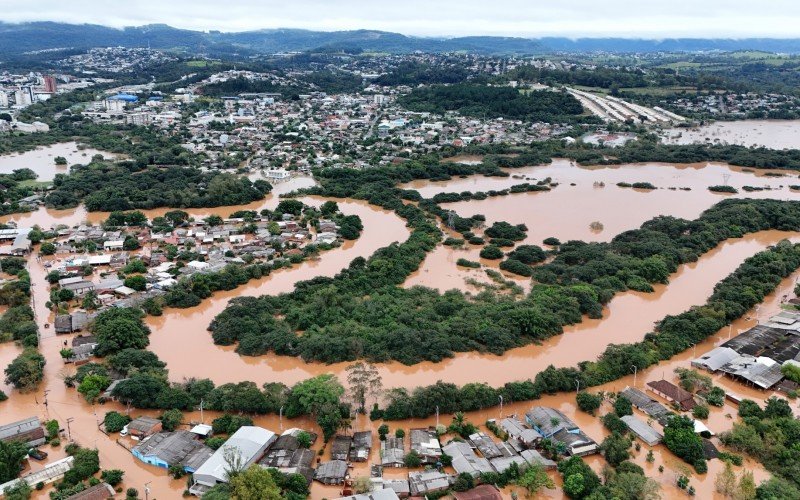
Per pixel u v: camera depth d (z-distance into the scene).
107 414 94.44
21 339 119.06
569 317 131.25
